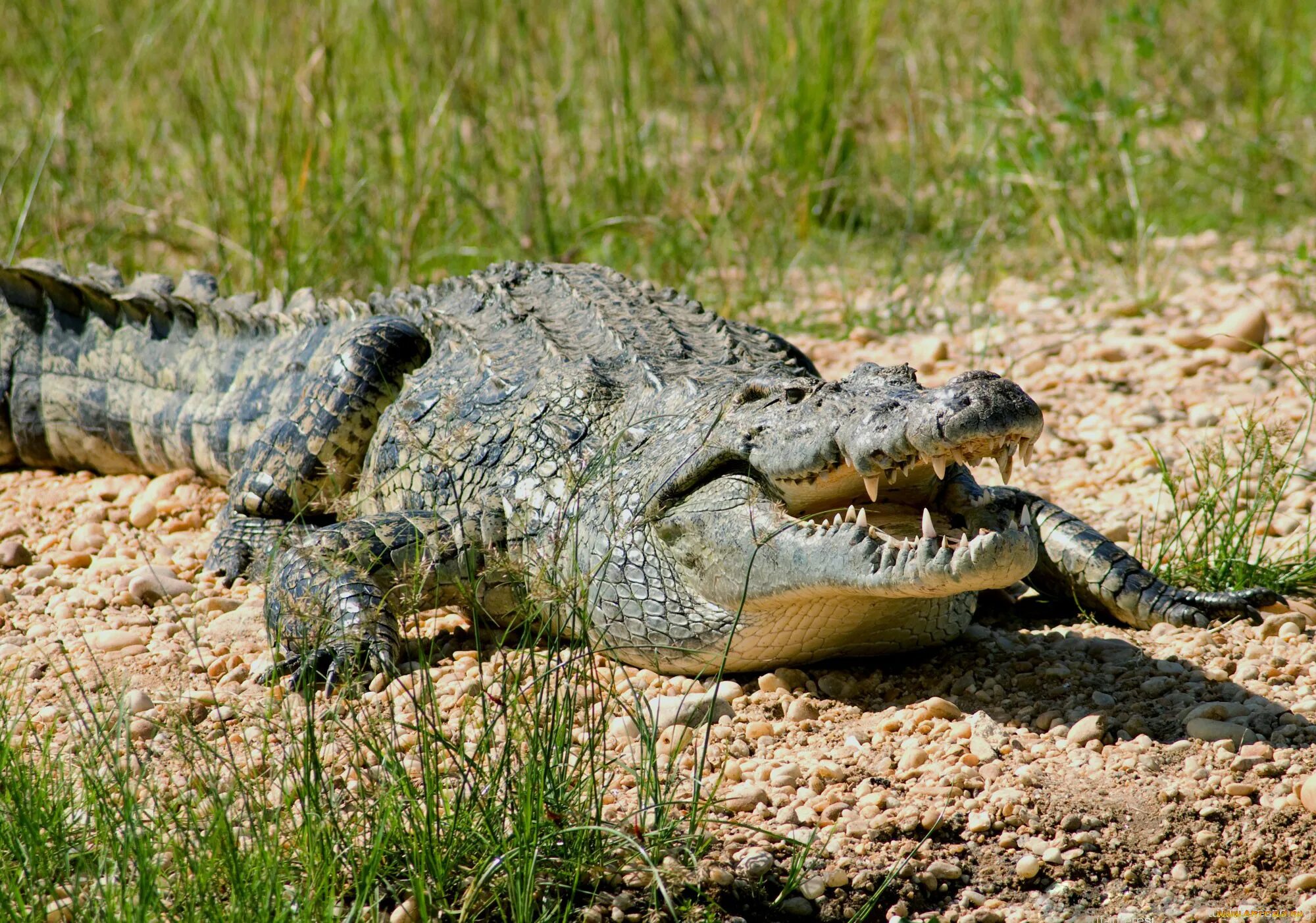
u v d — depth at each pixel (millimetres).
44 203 22234
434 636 12781
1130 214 24000
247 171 21703
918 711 10812
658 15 29266
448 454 11867
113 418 17188
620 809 9461
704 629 11484
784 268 22828
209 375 16578
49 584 13859
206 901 8062
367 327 14914
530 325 14680
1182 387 18344
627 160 24359
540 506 12570
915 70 27328
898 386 10359
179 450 16672
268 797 9383
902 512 11203
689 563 11406
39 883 8305
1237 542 14008
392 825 8758
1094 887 9172
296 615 10805
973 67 28016
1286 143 26047
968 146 26703
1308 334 19312
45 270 17984
